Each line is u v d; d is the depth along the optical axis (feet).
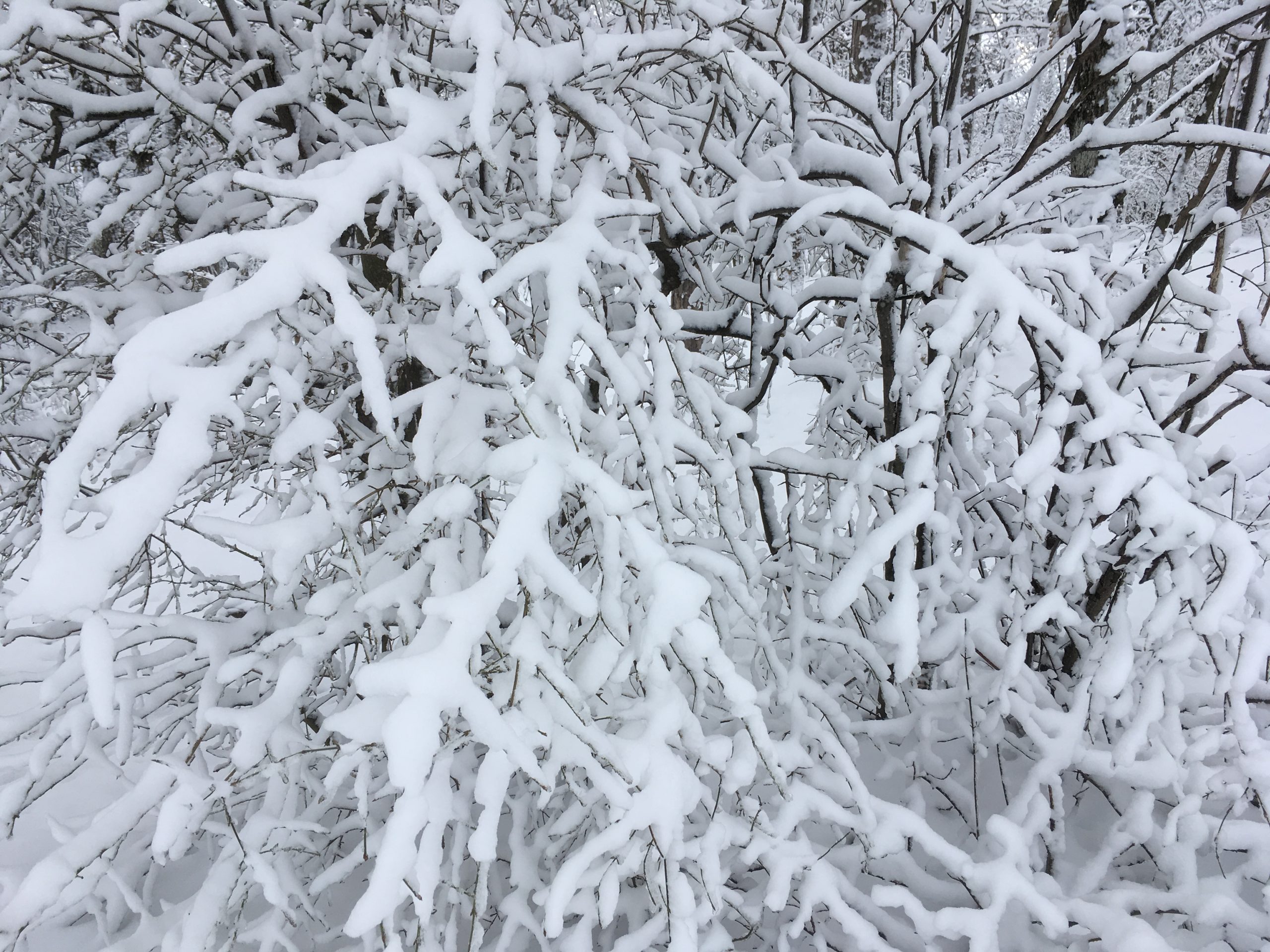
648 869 5.32
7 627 7.07
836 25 7.73
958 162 9.04
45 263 8.52
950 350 5.41
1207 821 6.25
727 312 8.77
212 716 4.91
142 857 7.48
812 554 10.59
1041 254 5.94
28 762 6.12
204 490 9.74
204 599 14.37
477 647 4.58
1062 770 6.61
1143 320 10.40
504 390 6.32
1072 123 9.30
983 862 6.10
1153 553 5.66
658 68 7.82
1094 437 5.24
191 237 7.82
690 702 7.35
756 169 7.89
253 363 4.22
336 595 5.15
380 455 6.52
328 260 4.10
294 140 6.62
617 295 7.56
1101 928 5.72
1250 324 6.68
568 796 6.91
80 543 3.46
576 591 4.21
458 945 6.70
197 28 6.89
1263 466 8.05
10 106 7.10
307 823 5.50
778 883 6.10
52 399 8.57
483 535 5.91
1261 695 7.07
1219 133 6.23
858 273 10.83
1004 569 8.12
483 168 6.57
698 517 7.36
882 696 8.86
